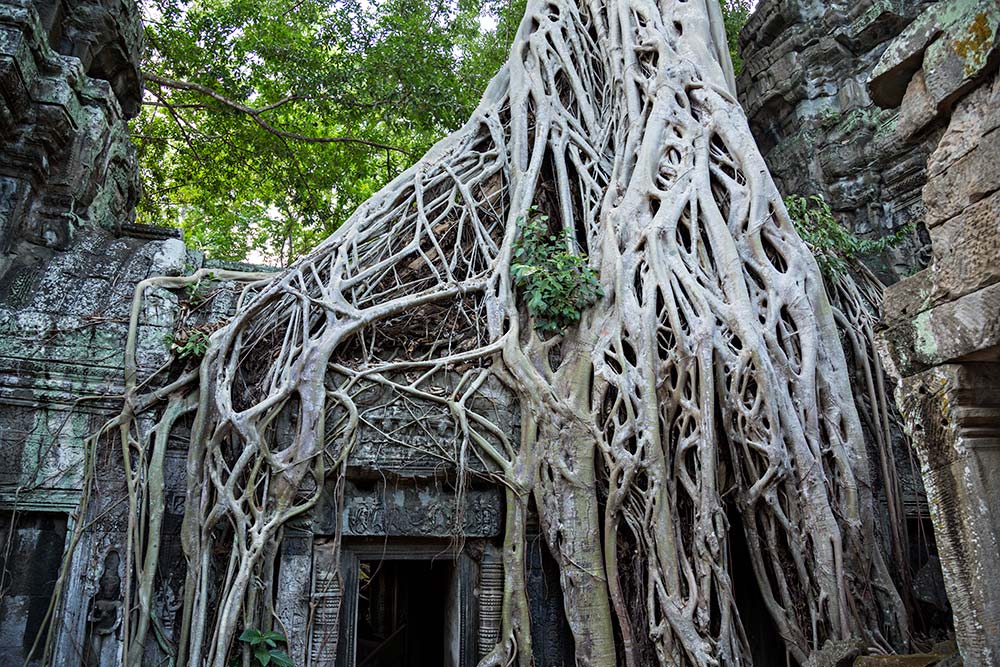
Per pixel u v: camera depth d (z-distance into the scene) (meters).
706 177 6.96
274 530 5.49
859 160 10.20
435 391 6.18
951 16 3.26
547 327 6.47
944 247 3.28
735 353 6.03
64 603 5.02
